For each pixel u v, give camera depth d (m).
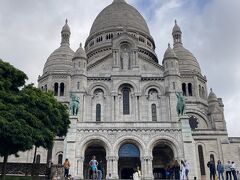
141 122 48.38
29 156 57.94
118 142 47.12
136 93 56.72
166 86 57.69
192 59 74.00
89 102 56.69
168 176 44.22
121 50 61.22
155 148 51.19
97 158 52.38
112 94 56.53
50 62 71.56
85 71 58.34
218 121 66.69
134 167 50.97
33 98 37.78
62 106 43.69
